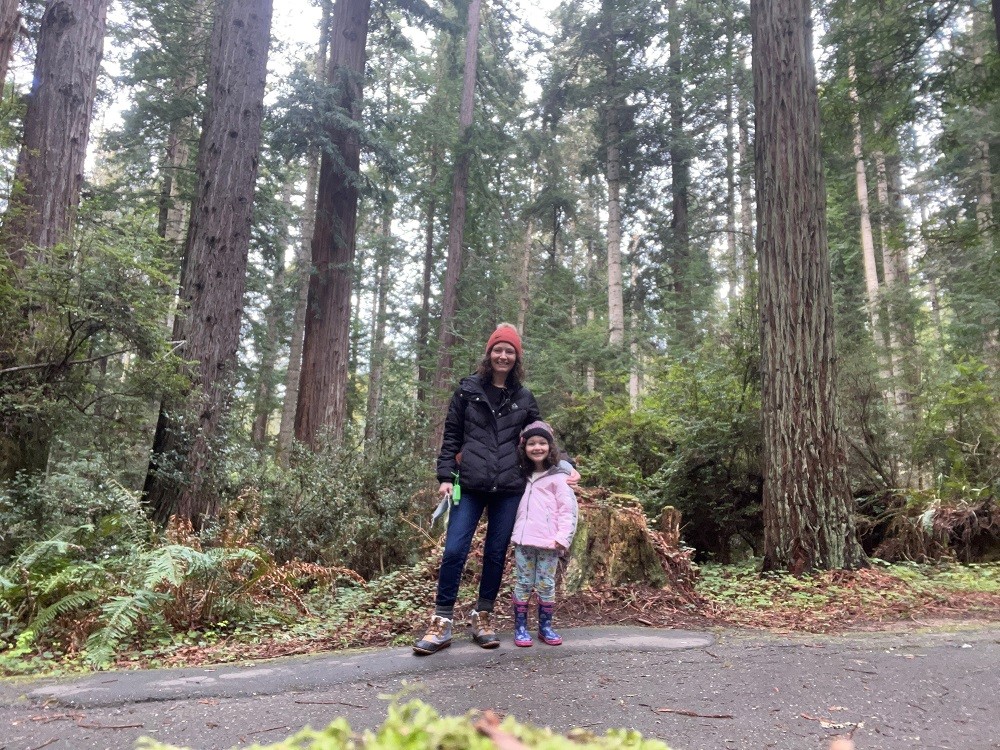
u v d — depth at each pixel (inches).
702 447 333.4
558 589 199.3
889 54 390.3
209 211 315.6
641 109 731.4
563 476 156.8
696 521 344.8
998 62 381.4
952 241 439.8
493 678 125.6
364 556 268.5
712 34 665.0
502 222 845.2
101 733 100.1
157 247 257.0
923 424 341.7
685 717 103.8
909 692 115.5
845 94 411.5
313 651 158.4
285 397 727.1
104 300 227.9
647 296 774.5
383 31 597.3
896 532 300.4
